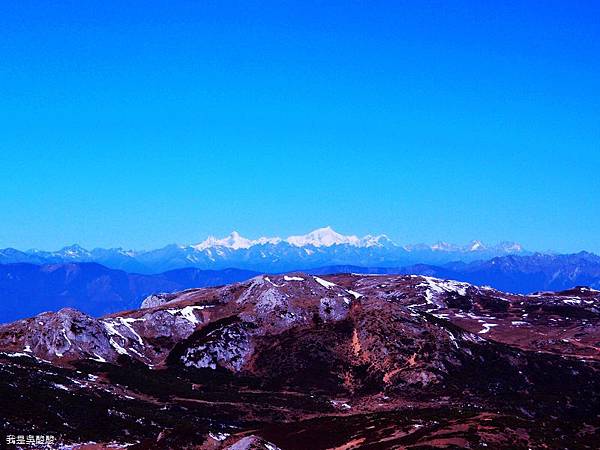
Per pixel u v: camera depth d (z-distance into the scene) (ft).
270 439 341.41
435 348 604.08
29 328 576.61
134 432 370.53
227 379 570.87
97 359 558.56
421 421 339.36
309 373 579.48
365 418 369.30
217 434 380.37
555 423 329.52
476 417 335.47
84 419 366.43
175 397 492.13
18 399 359.05
